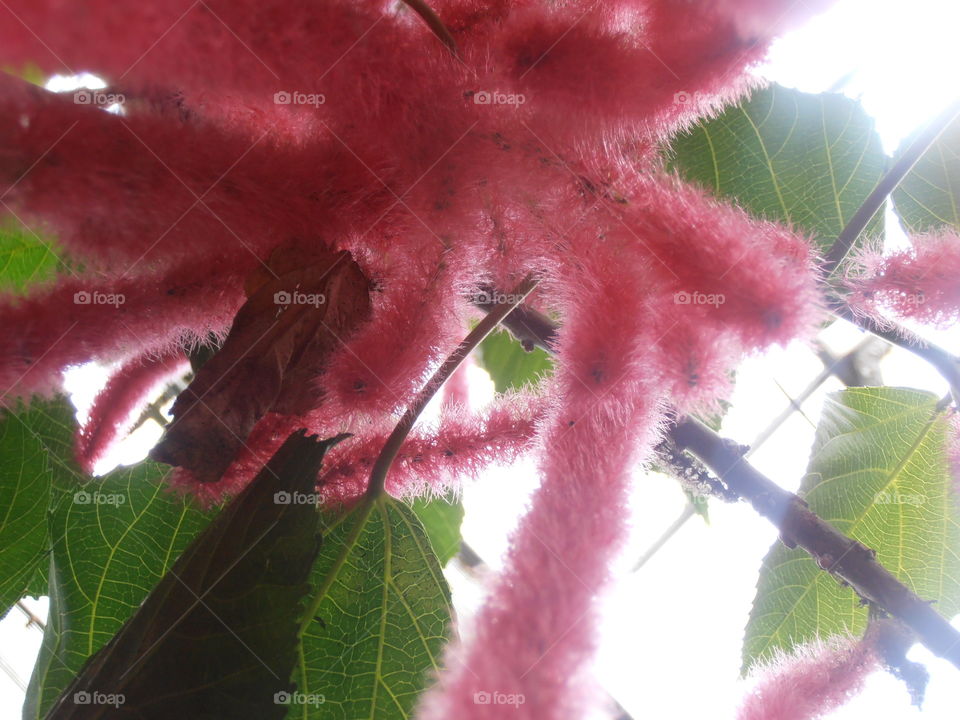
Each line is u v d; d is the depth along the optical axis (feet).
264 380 0.67
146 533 0.84
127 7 0.56
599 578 0.53
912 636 0.86
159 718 0.64
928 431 1.12
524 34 0.65
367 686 0.81
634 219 0.63
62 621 0.82
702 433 0.83
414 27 0.67
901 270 0.86
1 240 0.95
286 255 0.70
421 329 0.73
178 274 0.71
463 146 0.67
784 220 1.02
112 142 0.62
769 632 1.04
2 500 0.81
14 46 0.57
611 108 0.66
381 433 0.81
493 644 0.51
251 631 0.67
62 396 0.94
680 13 0.67
